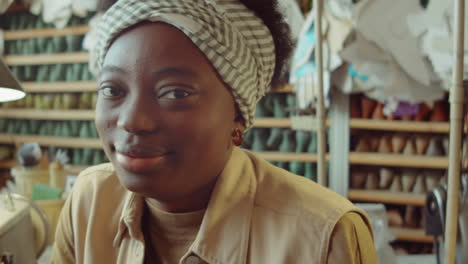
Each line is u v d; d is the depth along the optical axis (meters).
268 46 0.47
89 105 2.63
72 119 2.70
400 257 1.41
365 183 2.24
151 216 0.52
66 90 2.63
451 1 1.76
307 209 0.47
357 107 2.17
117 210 0.58
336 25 1.86
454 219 0.67
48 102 2.70
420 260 1.38
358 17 1.82
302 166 2.25
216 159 0.42
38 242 1.09
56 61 2.63
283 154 2.25
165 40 0.38
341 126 2.13
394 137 2.16
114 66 0.39
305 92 1.87
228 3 0.42
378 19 1.82
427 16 1.79
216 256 0.47
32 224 1.09
